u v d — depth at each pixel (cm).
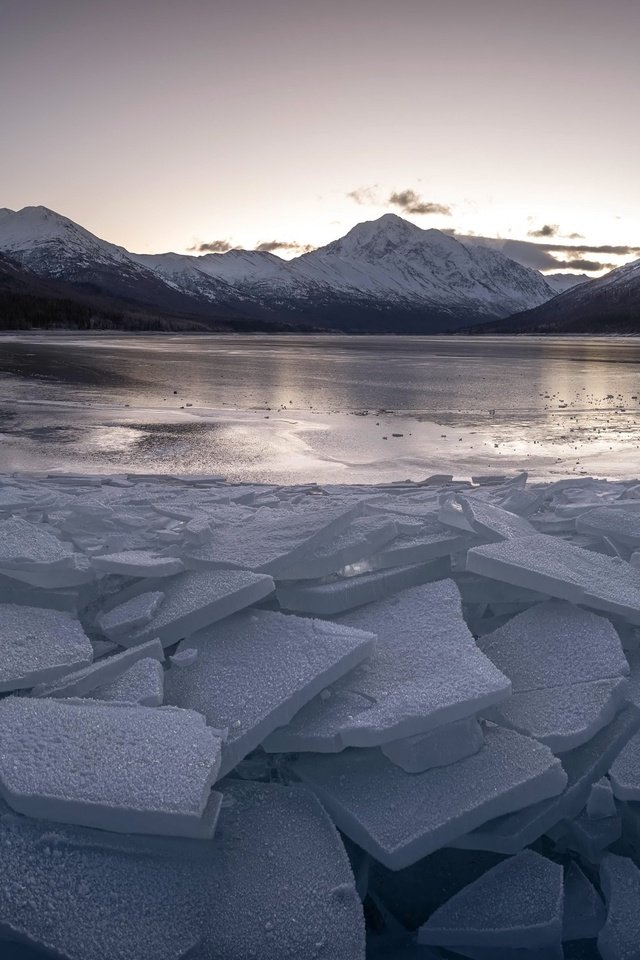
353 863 274
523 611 401
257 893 239
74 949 215
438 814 263
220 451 1445
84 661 334
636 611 361
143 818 239
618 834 283
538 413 2177
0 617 367
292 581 405
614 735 312
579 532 518
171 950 220
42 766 254
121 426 1808
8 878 229
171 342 8569
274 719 288
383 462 1333
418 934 253
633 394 2842
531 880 262
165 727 277
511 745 292
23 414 2023
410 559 418
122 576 421
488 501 606
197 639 352
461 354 6322
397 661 332
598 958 254
